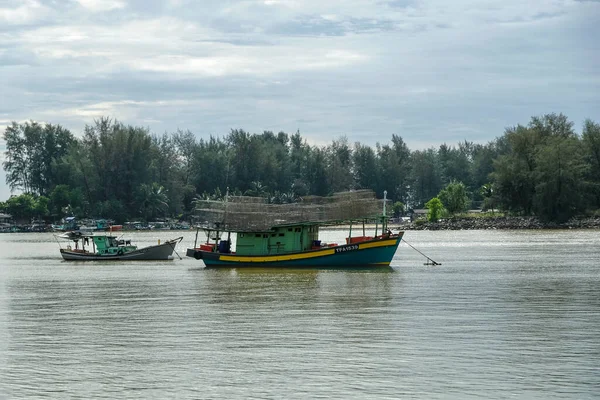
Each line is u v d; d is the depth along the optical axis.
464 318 57.78
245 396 38.78
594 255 119.44
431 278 86.50
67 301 72.19
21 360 46.41
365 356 45.81
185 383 41.06
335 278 87.81
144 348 49.12
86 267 114.88
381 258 100.94
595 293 71.06
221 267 105.25
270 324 56.56
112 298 73.75
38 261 131.25
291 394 38.94
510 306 63.59
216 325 56.56
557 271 92.81
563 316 58.09
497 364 43.62
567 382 40.00
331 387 39.88
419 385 39.91
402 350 47.22
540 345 48.00
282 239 103.50
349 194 103.50
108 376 42.59
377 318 58.38
